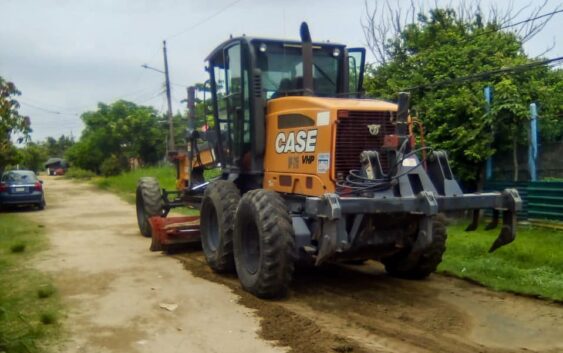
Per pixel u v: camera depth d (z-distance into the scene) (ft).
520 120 40.09
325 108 23.06
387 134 23.58
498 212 23.79
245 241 24.84
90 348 17.99
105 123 139.74
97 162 145.48
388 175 22.30
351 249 22.89
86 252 34.27
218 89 29.96
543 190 38.60
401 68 50.93
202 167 35.68
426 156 23.54
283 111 25.32
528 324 20.54
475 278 26.30
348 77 28.43
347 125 22.89
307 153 23.77
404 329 19.89
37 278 27.14
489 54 46.26
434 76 45.16
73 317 21.08
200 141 35.14
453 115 41.32
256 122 26.04
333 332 19.47
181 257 32.50
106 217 54.80
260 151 26.27
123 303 22.89
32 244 37.14
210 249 28.60
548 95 42.57
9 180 63.41
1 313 19.93
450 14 59.82
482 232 35.96
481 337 19.21
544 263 28.40
